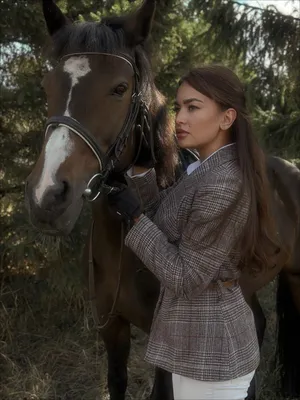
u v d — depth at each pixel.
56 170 1.41
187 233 1.33
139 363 3.12
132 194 1.44
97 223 1.95
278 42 3.93
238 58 4.10
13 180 3.59
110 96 1.55
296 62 3.99
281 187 2.55
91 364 3.12
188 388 1.38
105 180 1.63
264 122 4.14
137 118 1.75
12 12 3.15
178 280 1.31
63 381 2.99
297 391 2.85
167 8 3.45
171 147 1.92
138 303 1.96
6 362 3.13
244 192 1.33
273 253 1.54
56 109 1.50
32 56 3.54
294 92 4.18
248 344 1.41
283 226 2.46
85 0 3.31
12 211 3.51
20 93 3.21
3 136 3.62
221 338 1.35
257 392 2.84
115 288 2.00
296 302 2.79
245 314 1.43
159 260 1.33
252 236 1.36
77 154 1.47
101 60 1.54
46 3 1.73
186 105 1.42
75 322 3.60
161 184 1.91
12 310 3.45
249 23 3.88
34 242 3.23
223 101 1.38
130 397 2.80
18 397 2.80
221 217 1.31
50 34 1.77
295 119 4.04
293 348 2.82
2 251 3.40
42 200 1.37
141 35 1.68
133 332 3.55
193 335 1.36
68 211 1.42
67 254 3.27
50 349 3.27
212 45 3.93
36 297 3.59
